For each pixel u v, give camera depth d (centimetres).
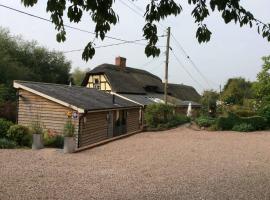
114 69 3656
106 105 2211
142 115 2988
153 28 488
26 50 4800
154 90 4259
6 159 1048
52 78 4872
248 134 2144
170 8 454
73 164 1026
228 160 1181
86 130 1894
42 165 985
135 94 3512
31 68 4641
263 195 732
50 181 798
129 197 693
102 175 885
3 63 3622
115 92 3222
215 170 998
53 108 1867
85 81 3522
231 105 3862
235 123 2423
